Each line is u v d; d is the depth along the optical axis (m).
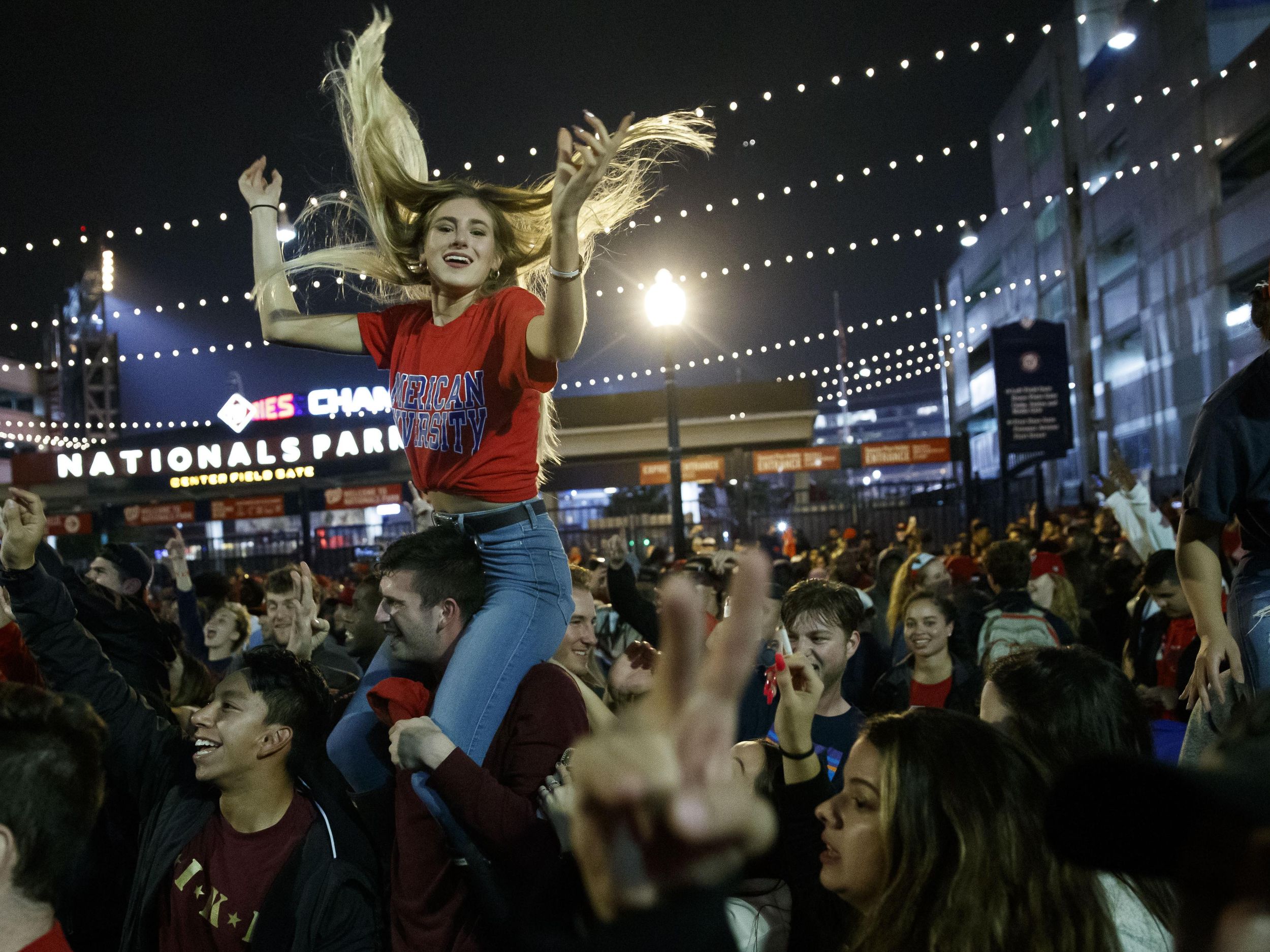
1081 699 2.19
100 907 2.92
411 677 2.59
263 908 2.46
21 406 43.97
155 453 20.80
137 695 2.98
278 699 2.59
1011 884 1.53
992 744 1.65
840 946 2.07
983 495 19.81
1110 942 1.54
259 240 2.84
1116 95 28.56
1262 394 2.33
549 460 2.83
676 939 0.46
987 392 38.03
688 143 2.61
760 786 2.29
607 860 0.49
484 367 2.36
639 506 19.73
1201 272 23.97
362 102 2.58
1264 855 0.43
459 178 2.70
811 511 20.30
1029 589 5.30
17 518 2.78
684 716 0.49
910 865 1.58
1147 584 4.34
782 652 2.36
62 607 2.85
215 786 2.73
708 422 23.41
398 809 2.32
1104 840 0.50
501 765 2.28
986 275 43.22
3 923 1.74
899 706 4.59
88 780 1.87
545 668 2.41
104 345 31.02
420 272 2.67
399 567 2.31
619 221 2.71
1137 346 28.36
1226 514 2.41
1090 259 31.22
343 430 20.30
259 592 7.56
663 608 0.51
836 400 64.62
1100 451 31.19
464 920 2.22
